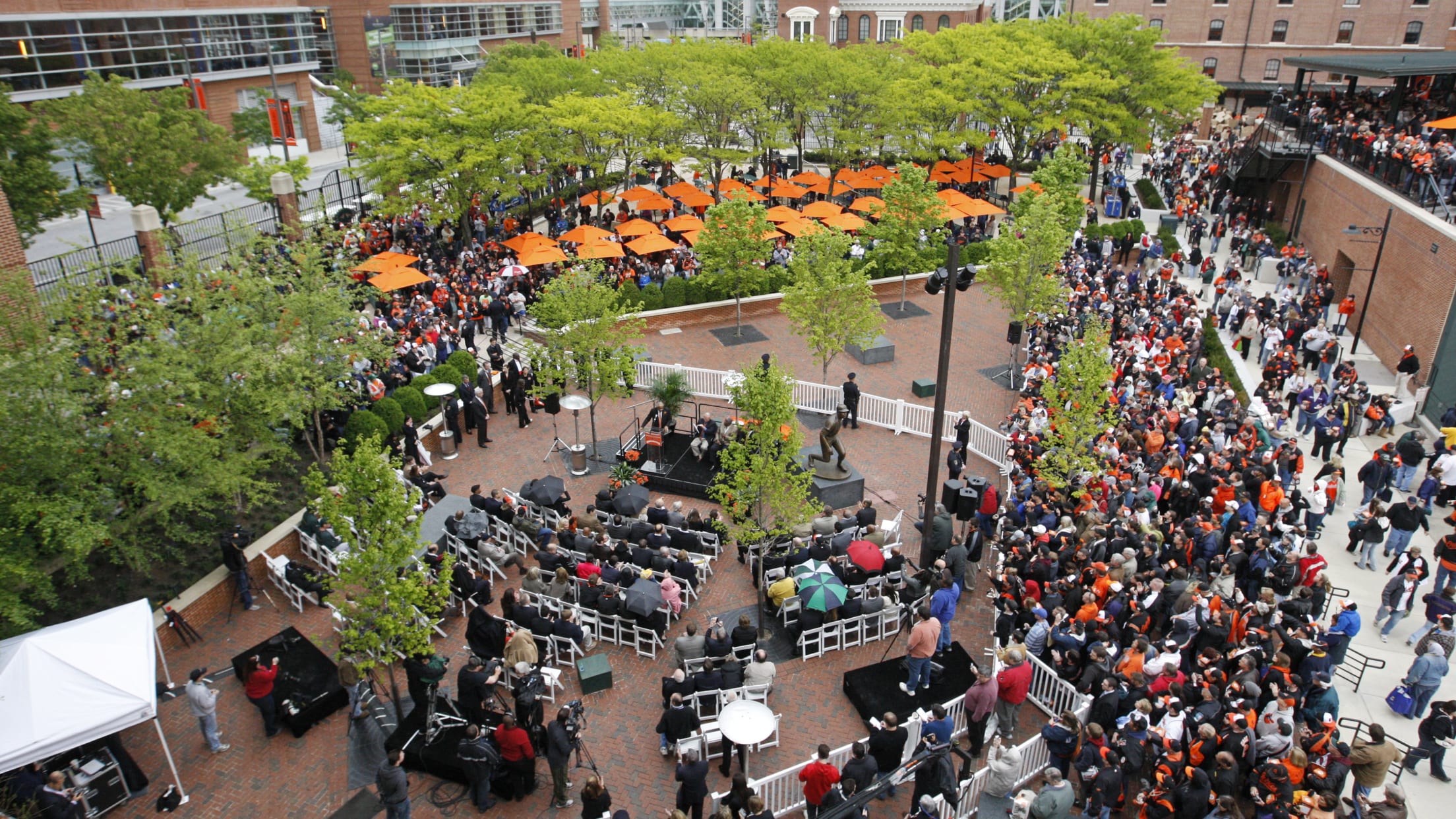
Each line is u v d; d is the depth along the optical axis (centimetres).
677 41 5166
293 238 2770
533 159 3791
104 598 1560
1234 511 1653
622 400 2575
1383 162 2952
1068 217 3309
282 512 1853
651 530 1727
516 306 3022
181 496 1470
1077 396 1745
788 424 1591
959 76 4372
